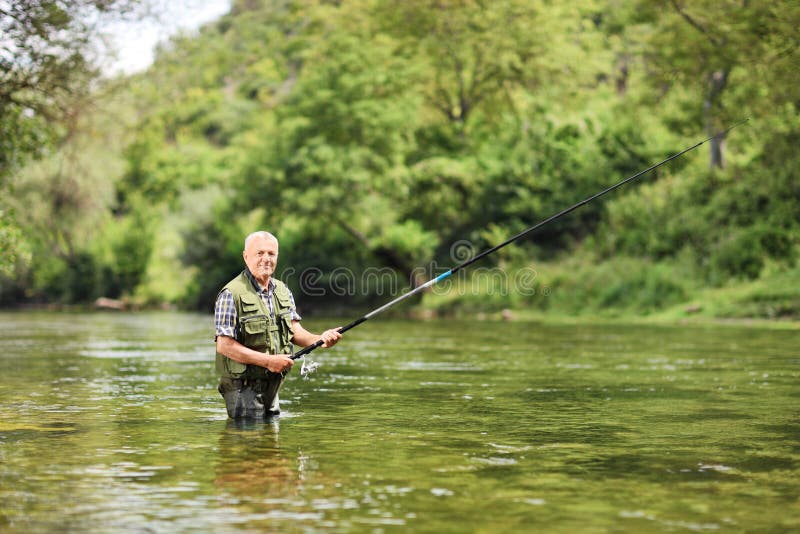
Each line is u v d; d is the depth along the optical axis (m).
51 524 3.92
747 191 26.27
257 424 6.68
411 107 37.47
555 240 31.98
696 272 25.47
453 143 39.34
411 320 26.81
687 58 21.91
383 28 41.47
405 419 6.91
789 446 5.76
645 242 28.09
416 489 4.54
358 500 4.31
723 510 4.15
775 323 20.70
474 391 8.76
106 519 3.99
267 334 6.89
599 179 31.16
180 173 52.28
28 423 6.68
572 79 40.78
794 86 16.61
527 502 4.29
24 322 27.53
